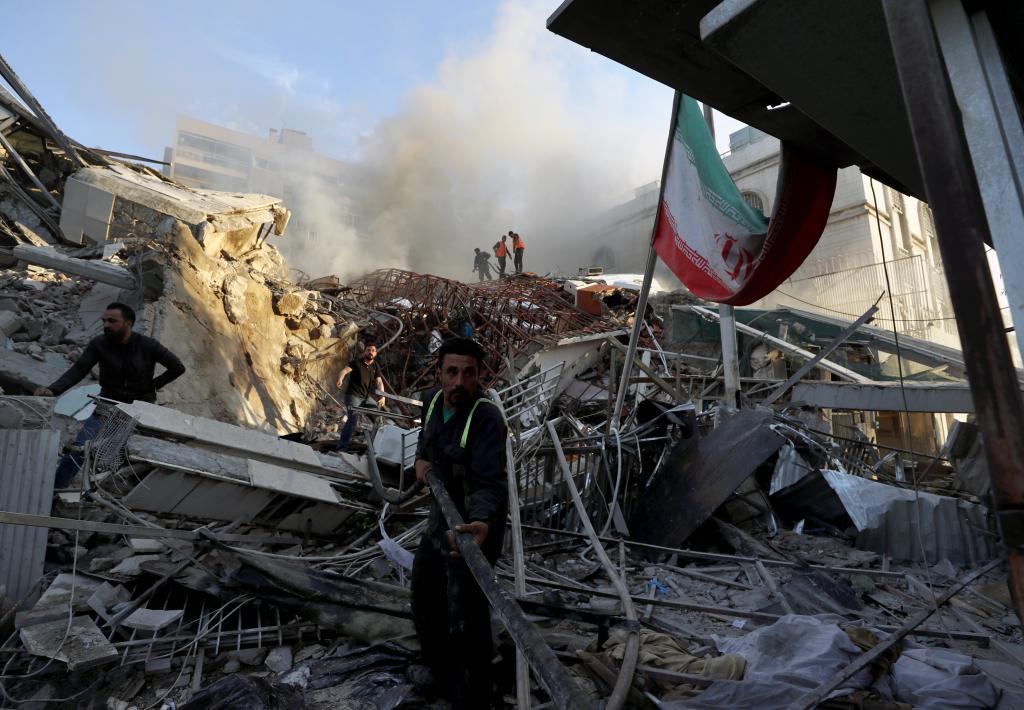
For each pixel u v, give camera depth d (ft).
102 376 13.80
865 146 8.66
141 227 29.76
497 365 50.29
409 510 15.55
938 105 3.82
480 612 7.38
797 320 57.31
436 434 8.21
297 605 9.70
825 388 37.29
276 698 7.89
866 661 8.13
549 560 16.47
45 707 7.88
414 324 53.88
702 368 54.08
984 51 5.20
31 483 10.82
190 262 27.04
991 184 5.04
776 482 22.58
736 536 18.57
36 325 22.52
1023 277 4.79
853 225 73.61
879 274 68.33
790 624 9.66
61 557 11.18
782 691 7.71
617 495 20.02
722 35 6.24
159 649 9.12
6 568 10.28
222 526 12.76
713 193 16.87
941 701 7.98
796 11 5.89
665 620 11.90
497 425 7.86
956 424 20.83
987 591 14.78
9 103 32.78
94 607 9.40
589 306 62.80
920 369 49.57
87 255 28.07
